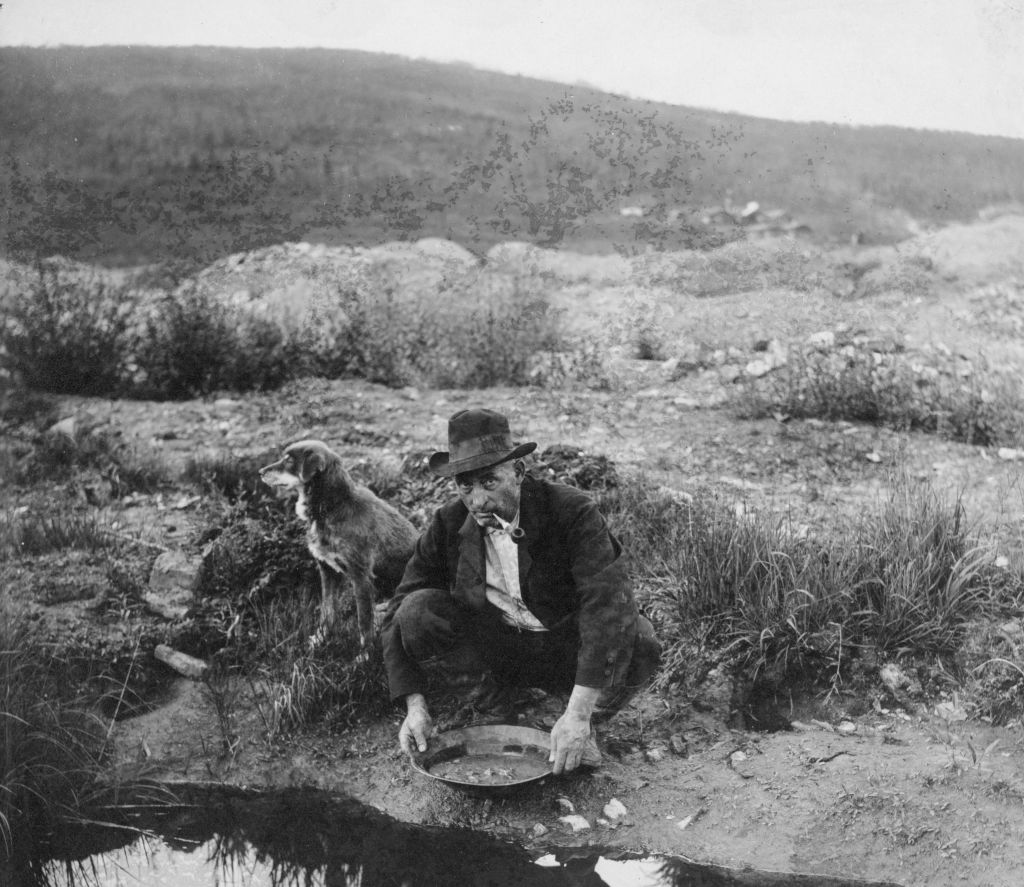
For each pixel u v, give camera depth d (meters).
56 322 7.11
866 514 4.91
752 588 4.21
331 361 7.43
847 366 6.71
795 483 5.50
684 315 7.80
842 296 8.09
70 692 3.96
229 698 4.04
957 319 7.59
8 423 6.38
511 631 3.51
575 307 7.98
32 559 4.66
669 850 3.12
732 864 3.03
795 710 3.87
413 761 3.36
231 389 7.12
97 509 5.20
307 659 4.06
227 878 3.11
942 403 6.39
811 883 2.94
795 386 6.65
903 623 4.08
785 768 3.47
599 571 3.22
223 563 4.60
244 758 3.74
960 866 2.95
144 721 3.96
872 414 6.48
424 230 8.44
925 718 3.77
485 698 3.69
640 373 7.23
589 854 3.12
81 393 6.95
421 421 6.41
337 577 4.34
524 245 8.41
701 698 3.88
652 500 4.98
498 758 3.53
